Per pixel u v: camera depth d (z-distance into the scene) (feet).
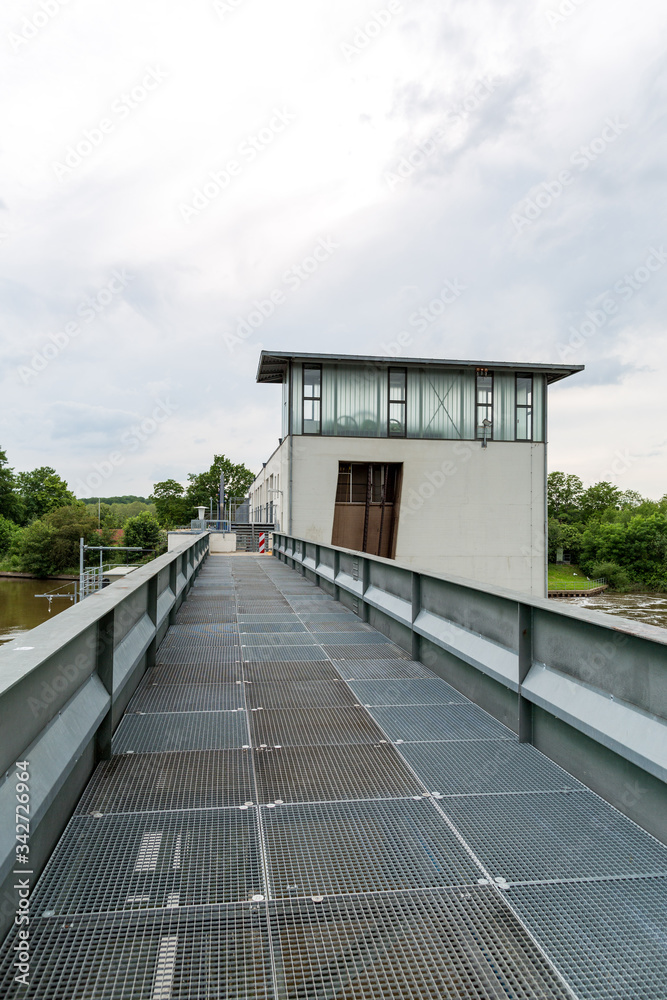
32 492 265.54
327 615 26.05
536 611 11.35
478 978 5.57
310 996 5.31
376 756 10.87
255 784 9.59
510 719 12.33
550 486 311.27
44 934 5.93
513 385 81.00
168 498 287.48
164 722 12.51
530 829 8.31
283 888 6.80
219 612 26.84
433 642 16.25
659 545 212.02
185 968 5.56
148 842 7.70
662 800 8.02
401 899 6.68
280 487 86.48
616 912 6.56
